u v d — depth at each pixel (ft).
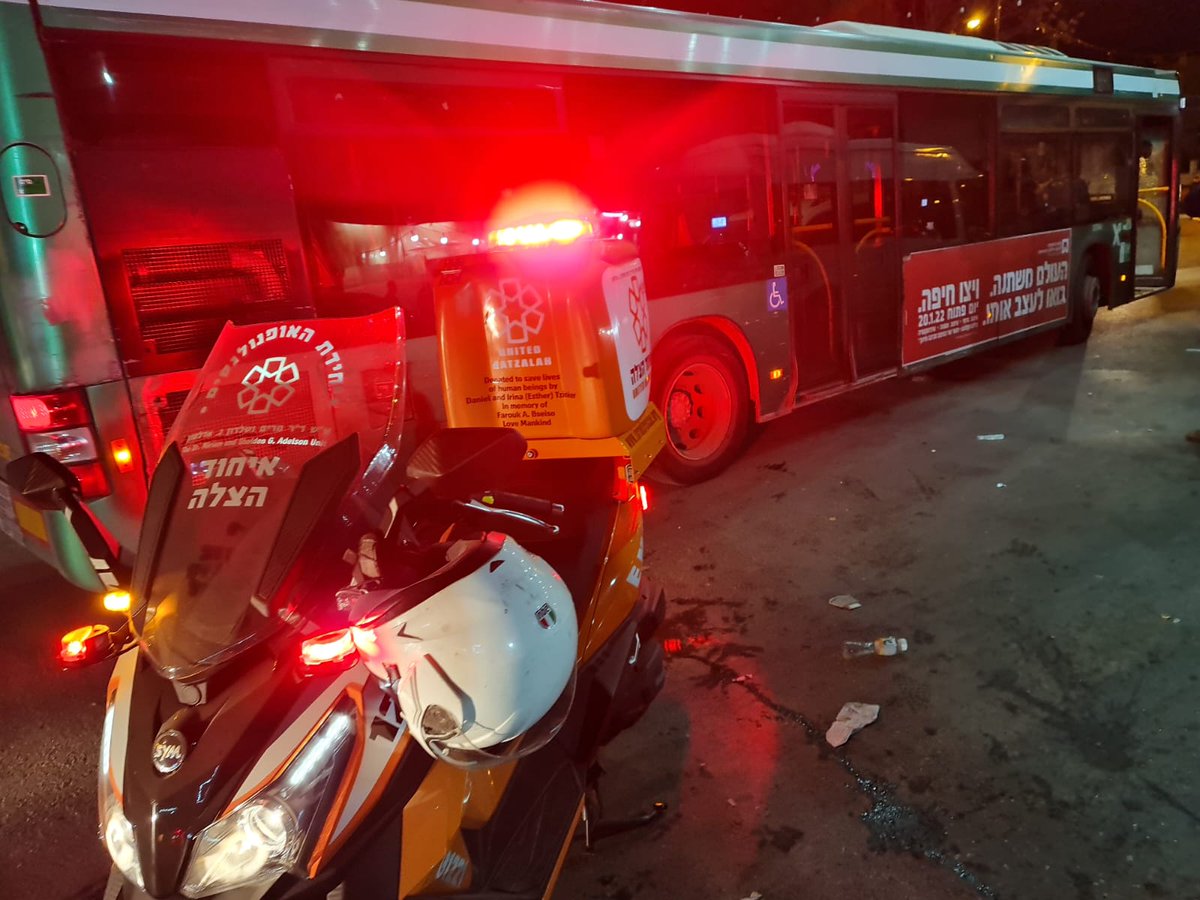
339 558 5.64
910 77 22.76
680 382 19.27
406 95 13.82
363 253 13.62
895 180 22.93
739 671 11.81
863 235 22.36
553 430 9.86
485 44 14.60
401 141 13.84
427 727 5.09
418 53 13.84
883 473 19.10
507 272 9.64
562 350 9.51
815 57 20.29
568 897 8.23
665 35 17.26
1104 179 31.89
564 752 7.91
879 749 9.98
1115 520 15.58
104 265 11.41
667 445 18.75
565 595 5.80
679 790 9.54
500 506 7.31
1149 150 35.70
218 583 5.48
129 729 5.40
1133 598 12.84
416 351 14.40
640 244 17.48
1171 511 15.76
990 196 26.12
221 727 5.12
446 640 5.10
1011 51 26.63
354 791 5.24
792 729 10.48
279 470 5.86
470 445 5.61
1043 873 8.08
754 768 9.82
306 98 12.82
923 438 21.44
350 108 13.25
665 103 17.47
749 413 20.59
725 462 20.07
